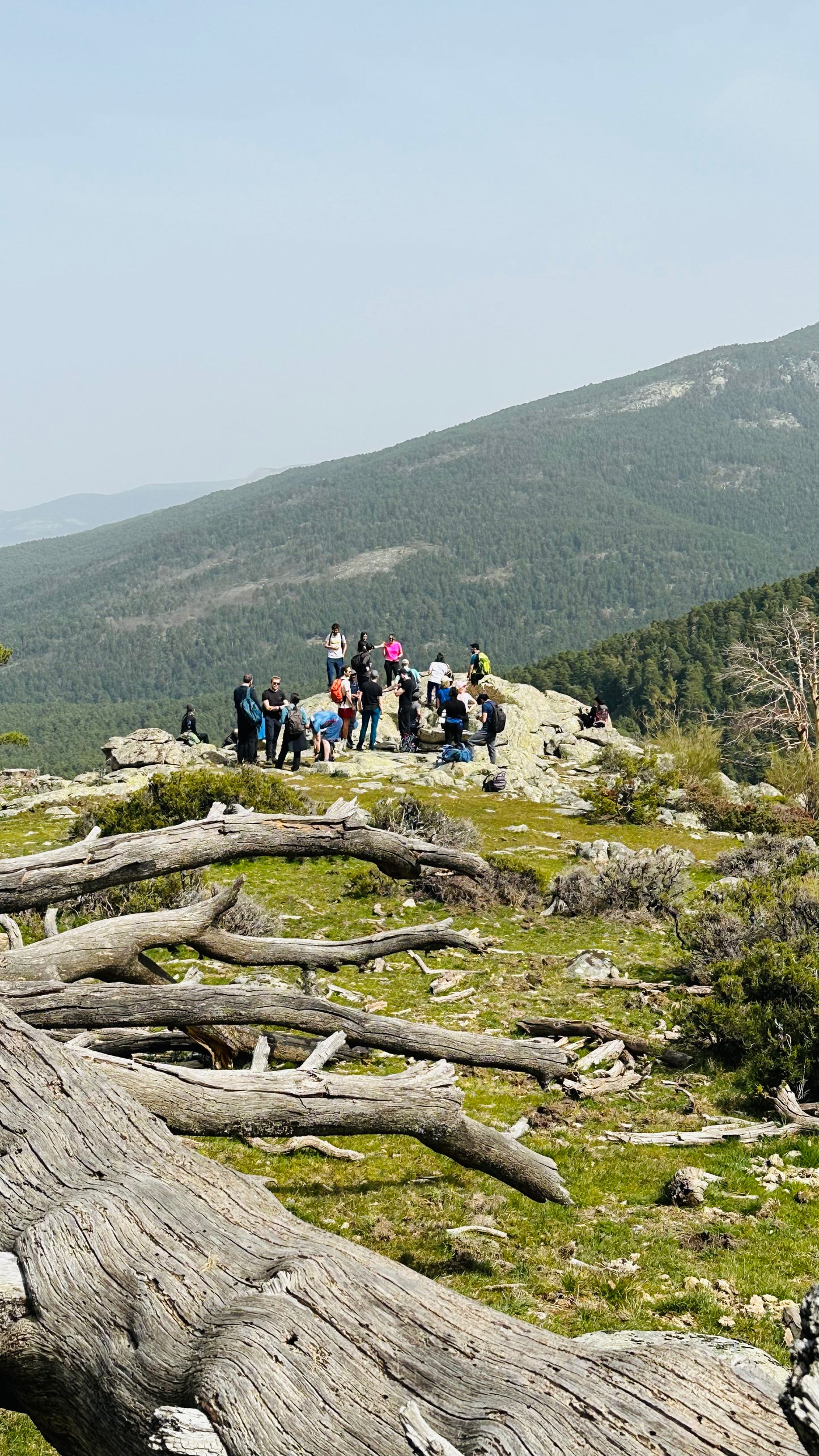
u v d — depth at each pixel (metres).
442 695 35.91
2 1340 4.13
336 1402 3.26
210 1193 4.79
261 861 20.84
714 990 12.73
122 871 8.52
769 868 20.80
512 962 15.54
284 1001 8.28
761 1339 6.52
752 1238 8.04
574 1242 7.93
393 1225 8.04
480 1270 7.41
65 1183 4.88
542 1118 10.45
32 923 14.96
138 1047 8.62
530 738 36.47
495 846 23.47
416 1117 7.45
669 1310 6.88
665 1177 9.22
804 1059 11.11
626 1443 2.96
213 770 25.73
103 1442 3.91
